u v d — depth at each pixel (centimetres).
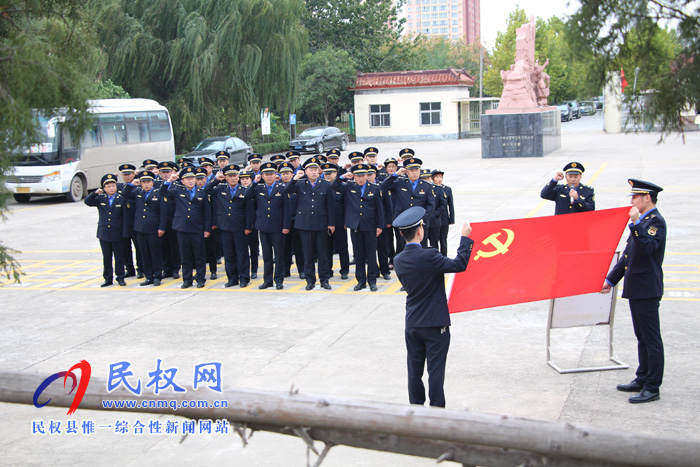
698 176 1869
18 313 901
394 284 992
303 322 808
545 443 304
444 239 1030
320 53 4209
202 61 2744
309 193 965
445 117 4178
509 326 758
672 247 1087
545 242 574
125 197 1038
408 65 5509
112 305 928
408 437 328
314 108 4191
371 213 938
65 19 418
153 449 505
